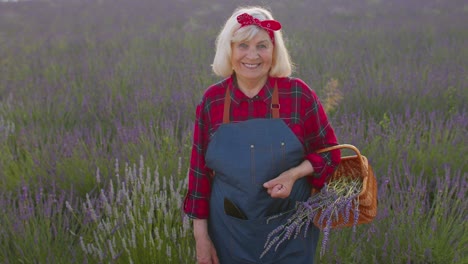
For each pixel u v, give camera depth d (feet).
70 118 18.71
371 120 16.76
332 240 9.91
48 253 9.78
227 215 6.57
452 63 25.07
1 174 13.65
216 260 7.09
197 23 45.03
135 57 28.78
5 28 47.65
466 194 12.59
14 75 26.50
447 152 14.16
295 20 44.86
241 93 6.45
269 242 6.57
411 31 36.35
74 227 11.23
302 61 26.23
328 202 6.48
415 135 15.53
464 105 18.53
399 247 9.98
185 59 26.68
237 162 6.26
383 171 13.69
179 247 9.28
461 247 10.18
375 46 31.42
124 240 9.19
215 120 6.54
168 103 19.27
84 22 49.85
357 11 53.11
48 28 46.80
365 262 9.84
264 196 6.36
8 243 10.50
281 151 6.23
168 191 12.62
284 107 6.41
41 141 15.52
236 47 6.26
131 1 64.18
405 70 22.98
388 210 10.89
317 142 6.67
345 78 22.54
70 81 23.85
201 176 6.88
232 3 57.98
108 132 16.29
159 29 41.42
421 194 11.36
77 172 13.69
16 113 18.89
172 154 13.91
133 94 20.61
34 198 13.42
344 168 7.24
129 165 13.64
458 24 39.65
